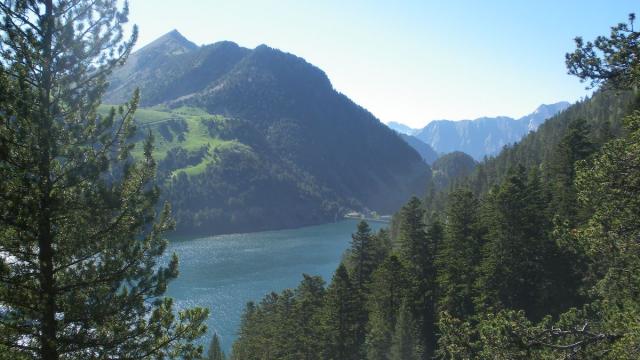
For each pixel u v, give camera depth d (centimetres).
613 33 1162
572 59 1216
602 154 1244
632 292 1328
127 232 1326
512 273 3791
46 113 1200
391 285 4669
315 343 4728
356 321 4803
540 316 3775
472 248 4297
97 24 1320
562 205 3972
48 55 1226
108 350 1288
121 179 1348
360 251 5678
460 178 15912
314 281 5416
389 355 4384
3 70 1169
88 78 1318
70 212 1248
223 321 8481
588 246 1263
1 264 1143
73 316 1245
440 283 4356
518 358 1300
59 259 1252
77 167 1247
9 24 1201
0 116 1162
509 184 3938
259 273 12212
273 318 6159
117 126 1353
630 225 1170
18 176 1157
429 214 10531
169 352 1364
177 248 17012
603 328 1312
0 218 1135
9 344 1147
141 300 1343
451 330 1541
